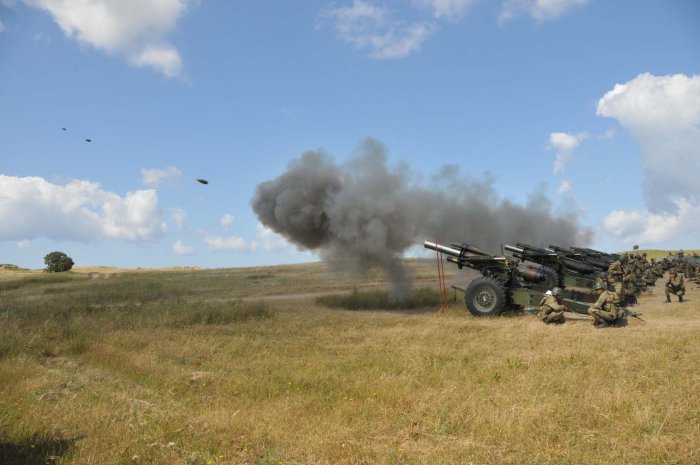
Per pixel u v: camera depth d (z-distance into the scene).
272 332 11.85
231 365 8.45
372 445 4.68
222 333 11.87
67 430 5.16
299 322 13.37
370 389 6.52
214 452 4.68
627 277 16.00
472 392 6.10
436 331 11.06
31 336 10.77
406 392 6.24
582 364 7.29
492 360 7.93
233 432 5.16
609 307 10.55
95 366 8.77
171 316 13.85
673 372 6.55
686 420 4.89
